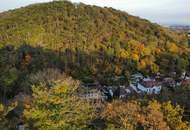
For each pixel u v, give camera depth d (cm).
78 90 3175
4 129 1778
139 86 6309
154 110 1870
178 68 7881
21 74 5291
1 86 4931
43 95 1514
